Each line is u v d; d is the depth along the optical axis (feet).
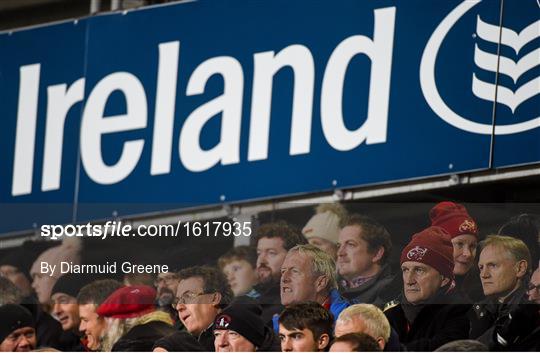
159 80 77.36
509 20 69.26
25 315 73.10
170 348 70.44
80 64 79.71
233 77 75.41
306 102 73.10
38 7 84.64
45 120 79.82
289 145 73.00
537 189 67.46
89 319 72.49
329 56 73.10
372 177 70.59
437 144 69.56
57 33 80.74
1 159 80.07
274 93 74.13
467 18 70.13
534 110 67.97
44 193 78.38
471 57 69.72
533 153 67.62
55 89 80.07
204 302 70.85
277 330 68.80
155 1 81.87
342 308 68.39
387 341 67.05
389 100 71.15
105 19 79.61
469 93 69.41
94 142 78.13
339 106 72.28
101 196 76.89
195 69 76.54
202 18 76.95
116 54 78.89
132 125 77.46
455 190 68.90
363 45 72.38
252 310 69.82
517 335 65.77
